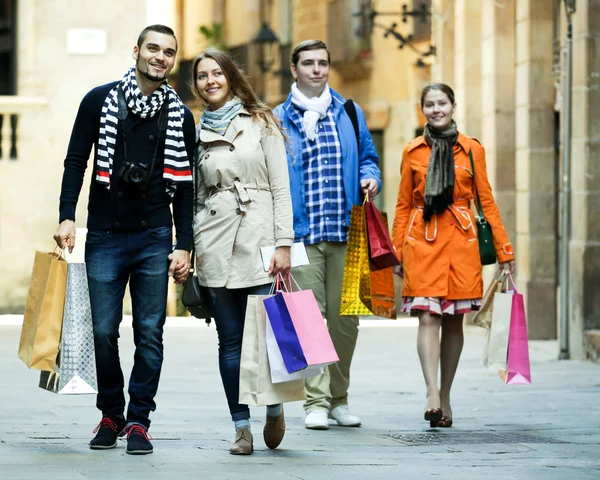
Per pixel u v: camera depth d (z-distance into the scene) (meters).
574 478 11.27
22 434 13.61
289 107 15.07
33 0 32.44
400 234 15.73
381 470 11.52
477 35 31.75
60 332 11.85
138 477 10.73
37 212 32.72
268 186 12.66
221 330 12.58
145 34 12.20
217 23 50.38
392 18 44.62
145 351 12.33
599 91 24.02
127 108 12.26
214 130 12.63
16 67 32.97
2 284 32.59
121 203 12.22
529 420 15.94
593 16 23.98
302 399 12.27
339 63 46.78
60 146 32.69
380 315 15.16
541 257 28.28
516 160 29.12
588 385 20.08
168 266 12.37
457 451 13.09
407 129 44.16
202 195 12.75
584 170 24.02
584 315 24.05
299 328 12.01
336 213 14.84
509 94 29.92
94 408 16.20
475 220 15.43
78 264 11.95
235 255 12.49
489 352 15.08
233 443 13.23
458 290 15.26
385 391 19.20
